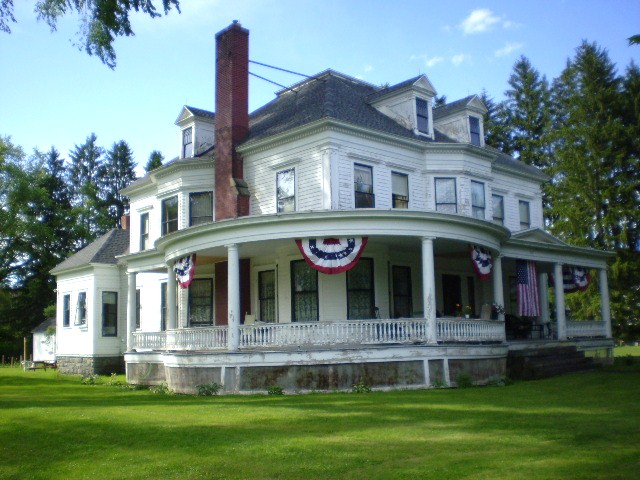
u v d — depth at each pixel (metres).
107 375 32.91
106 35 17.41
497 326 22.12
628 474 7.58
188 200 27.11
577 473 7.72
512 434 10.50
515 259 26.34
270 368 19.11
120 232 37.28
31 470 9.57
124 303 34.44
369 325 19.48
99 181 82.88
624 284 46.28
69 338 36.00
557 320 27.78
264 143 24.23
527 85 61.91
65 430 12.25
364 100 27.39
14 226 49.34
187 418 13.25
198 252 22.73
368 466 8.62
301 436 10.81
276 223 19.84
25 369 41.91
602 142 48.34
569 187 49.38
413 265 25.81
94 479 8.77
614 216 46.66
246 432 11.36
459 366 19.89
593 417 12.13
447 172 25.88
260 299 25.02
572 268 29.59
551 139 53.81
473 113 28.27
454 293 28.06
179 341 22.28
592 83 49.88
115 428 12.16
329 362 18.78
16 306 65.00
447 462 8.62
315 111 23.80
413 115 25.81
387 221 19.70
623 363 29.20
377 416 12.88
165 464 9.27
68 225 65.25
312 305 23.25
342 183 22.55
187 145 28.62
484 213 26.97
